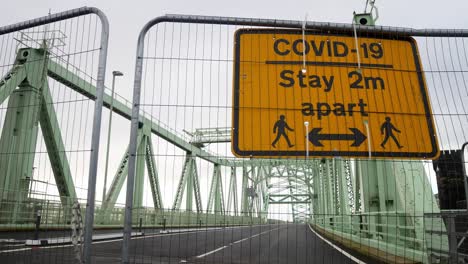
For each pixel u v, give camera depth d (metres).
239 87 6.46
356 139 6.33
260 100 6.40
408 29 6.61
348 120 6.39
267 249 15.07
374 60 6.72
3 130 18.16
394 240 10.94
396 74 6.71
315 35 6.76
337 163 23.31
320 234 28.41
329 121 6.36
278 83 6.51
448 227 6.47
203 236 22.95
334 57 6.69
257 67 6.57
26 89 18.58
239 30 6.75
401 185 9.54
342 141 6.29
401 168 9.63
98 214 24.33
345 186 20.56
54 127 20.64
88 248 5.41
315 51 6.69
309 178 77.31
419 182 9.18
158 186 31.64
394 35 6.85
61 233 16.84
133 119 5.81
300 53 6.67
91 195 5.52
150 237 20.25
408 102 6.58
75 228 5.45
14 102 18.53
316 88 6.52
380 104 6.52
